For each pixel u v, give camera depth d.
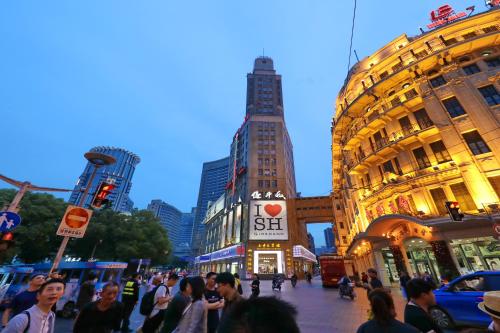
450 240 15.19
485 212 14.56
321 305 13.07
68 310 9.66
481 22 21.12
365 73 26.75
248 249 40.91
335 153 35.19
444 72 20.17
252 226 42.72
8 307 4.29
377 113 23.66
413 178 18.06
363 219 23.53
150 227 37.53
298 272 41.47
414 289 3.25
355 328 8.29
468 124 17.28
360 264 29.27
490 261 13.66
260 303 1.29
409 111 20.73
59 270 12.20
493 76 17.78
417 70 21.56
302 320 9.56
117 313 3.86
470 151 16.47
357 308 11.84
